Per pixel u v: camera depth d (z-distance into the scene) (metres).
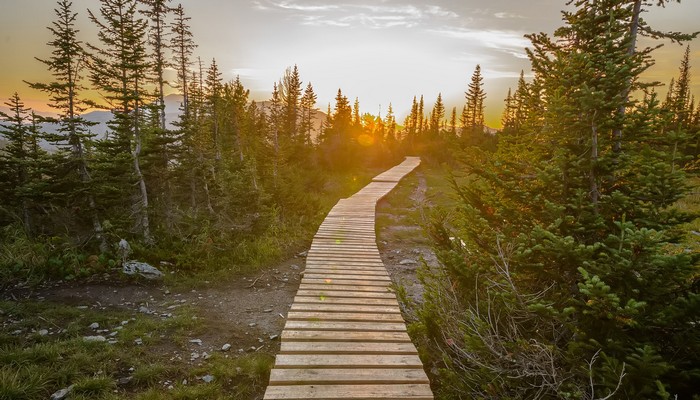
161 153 13.20
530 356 4.07
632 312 3.13
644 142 4.53
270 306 8.84
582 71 4.34
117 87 10.96
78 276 9.41
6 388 4.79
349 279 9.09
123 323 7.40
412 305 7.10
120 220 10.95
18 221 10.97
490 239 4.94
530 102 5.84
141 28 11.12
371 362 5.30
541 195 4.57
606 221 4.45
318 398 4.47
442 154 50.81
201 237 11.47
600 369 3.51
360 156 44.78
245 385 5.71
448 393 4.79
